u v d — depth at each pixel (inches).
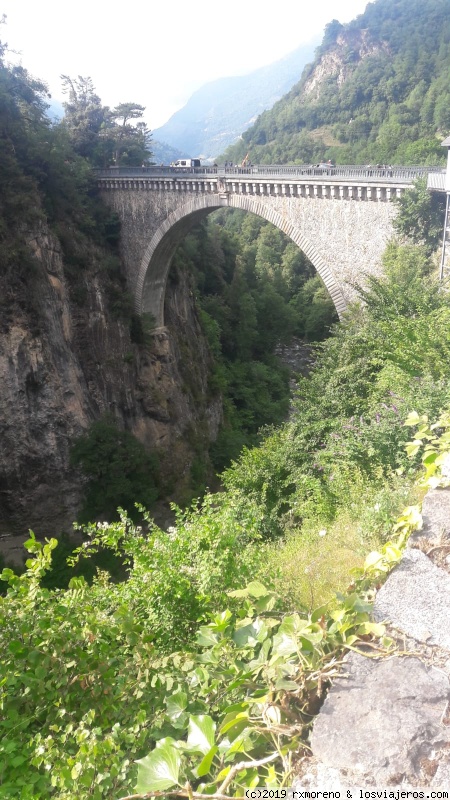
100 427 1515.7
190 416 1929.1
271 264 3644.2
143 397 1776.6
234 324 2549.2
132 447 1546.5
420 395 410.9
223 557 214.4
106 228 1914.4
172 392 1862.7
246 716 102.4
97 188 1966.0
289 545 346.0
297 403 700.0
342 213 1091.3
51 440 1437.0
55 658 176.7
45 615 193.6
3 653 182.7
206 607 208.8
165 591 213.5
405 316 713.0
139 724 145.3
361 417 481.7
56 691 171.8
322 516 395.9
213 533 230.4
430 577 127.8
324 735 94.0
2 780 149.9
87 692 173.8
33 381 1403.8
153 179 1683.1
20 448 1396.4
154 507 1571.1
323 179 1097.4
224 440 2030.0
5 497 1396.4
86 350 1605.6
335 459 451.5
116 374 1686.8
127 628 185.2
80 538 1443.2
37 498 1432.1
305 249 1210.6
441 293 722.2
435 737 88.4
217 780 96.4
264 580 209.9
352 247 1081.4
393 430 393.1
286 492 611.8
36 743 155.0
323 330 2847.0
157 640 207.8
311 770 89.9
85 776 127.3
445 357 518.0
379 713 94.1
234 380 2338.8
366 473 386.9
